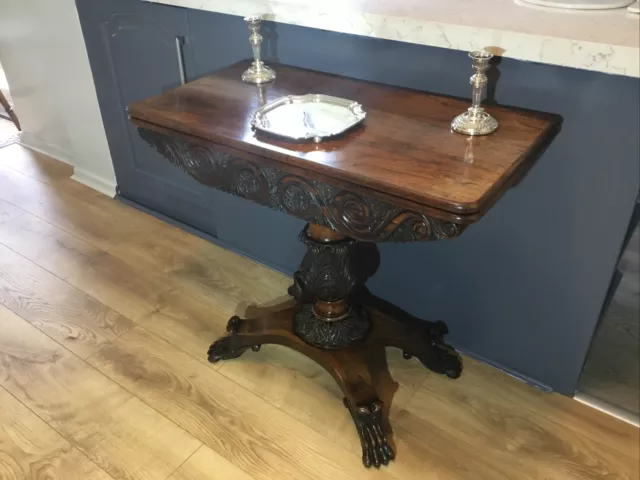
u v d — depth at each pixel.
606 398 1.44
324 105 1.21
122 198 2.32
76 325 1.70
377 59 1.33
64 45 2.11
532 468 1.30
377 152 1.05
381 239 1.04
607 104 1.10
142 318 1.73
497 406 1.45
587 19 1.17
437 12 1.25
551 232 1.28
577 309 1.34
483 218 1.36
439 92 1.29
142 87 1.94
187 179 2.03
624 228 1.19
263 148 1.07
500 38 1.12
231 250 2.02
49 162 2.61
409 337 1.50
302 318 1.52
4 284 1.86
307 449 1.35
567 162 1.19
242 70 1.44
